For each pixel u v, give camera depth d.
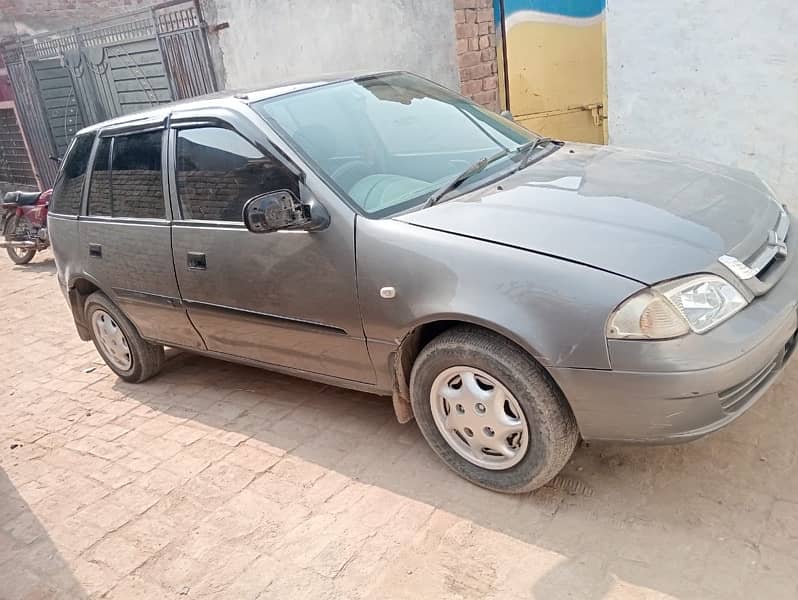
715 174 3.52
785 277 2.96
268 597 2.89
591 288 2.67
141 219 4.35
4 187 13.66
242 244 3.73
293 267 3.52
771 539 2.72
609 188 3.25
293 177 3.53
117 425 4.59
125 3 13.53
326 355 3.65
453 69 6.58
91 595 3.10
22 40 11.62
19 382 5.61
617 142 5.80
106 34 10.16
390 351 3.31
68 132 11.70
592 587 2.65
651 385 2.61
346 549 3.07
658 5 5.21
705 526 2.84
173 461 4.02
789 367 3.78
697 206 3.08
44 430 4.70
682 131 5.43
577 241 2.84
